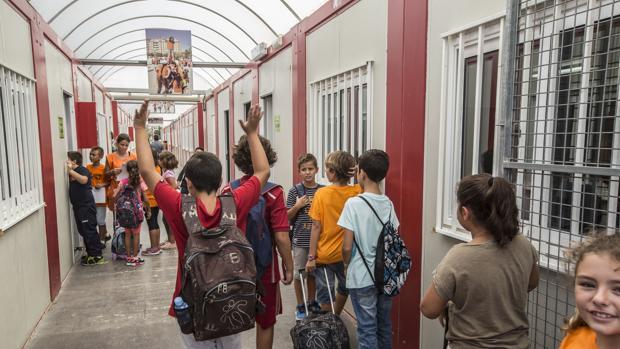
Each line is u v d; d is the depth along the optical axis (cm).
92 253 566
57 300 445
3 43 330
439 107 262
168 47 805
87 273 532
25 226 359
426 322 282
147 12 787
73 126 631
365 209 253
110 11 724
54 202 461
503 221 152
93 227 564
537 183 195
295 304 429
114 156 655
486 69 232
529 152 198
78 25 704
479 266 154
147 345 349
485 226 156
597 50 171
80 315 407
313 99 467
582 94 172
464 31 238
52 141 471
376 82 335
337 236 309
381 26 325
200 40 1002
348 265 259
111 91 1236
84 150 707
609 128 170
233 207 203
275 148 637
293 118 537
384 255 250
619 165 157
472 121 246
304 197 353
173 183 579
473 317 157
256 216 249
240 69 902
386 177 322
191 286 183
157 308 423
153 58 802
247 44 860
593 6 169
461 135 249
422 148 279
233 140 983
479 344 155
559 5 181
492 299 154
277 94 617
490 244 156
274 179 645
